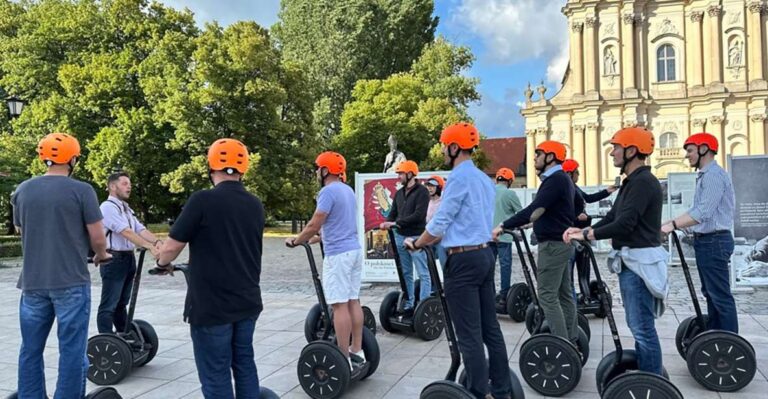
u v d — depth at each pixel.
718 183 4.96
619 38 41.03
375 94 39.25
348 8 43.56
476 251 3.85
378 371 5.65
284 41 46.66
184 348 6.61
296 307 9.30
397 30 44.97
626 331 7.12
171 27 30.81
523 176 59.88
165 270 3.65
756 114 38.31
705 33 40.12
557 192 5.02
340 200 5.09
